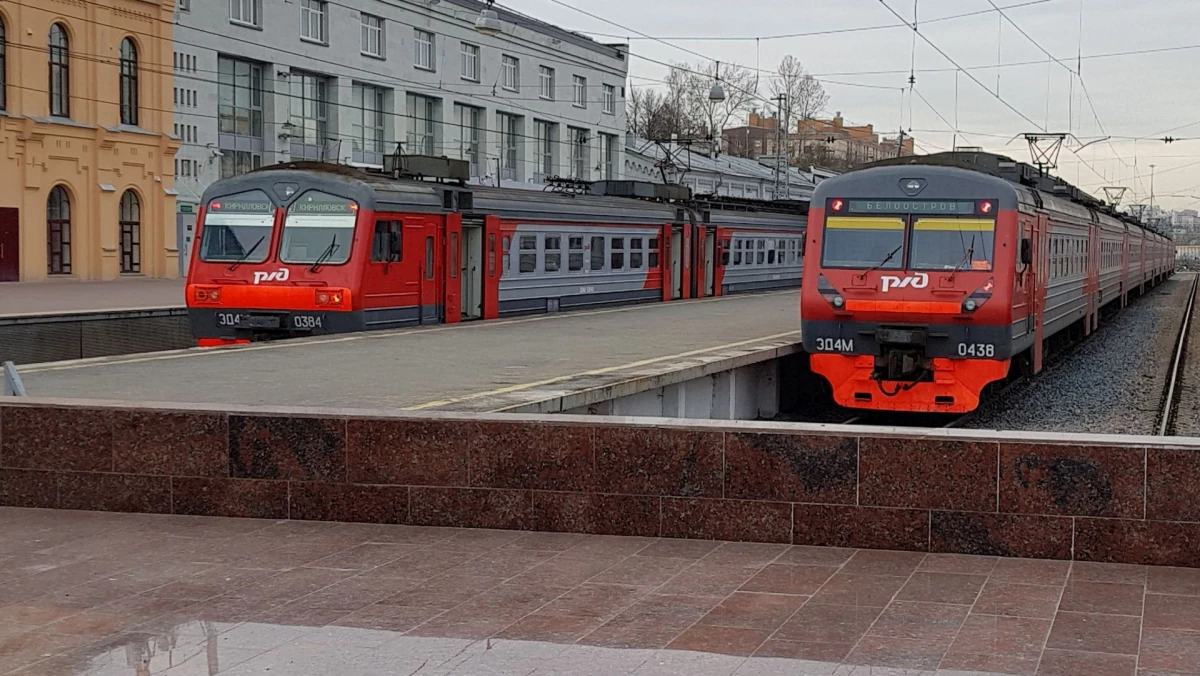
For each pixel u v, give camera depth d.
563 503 8.52
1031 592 7.14
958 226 17.19
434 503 8.70
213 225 21.61
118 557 7.91
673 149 75.75
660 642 6.19
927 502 8.01
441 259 23.67
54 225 39.50
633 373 14.95
